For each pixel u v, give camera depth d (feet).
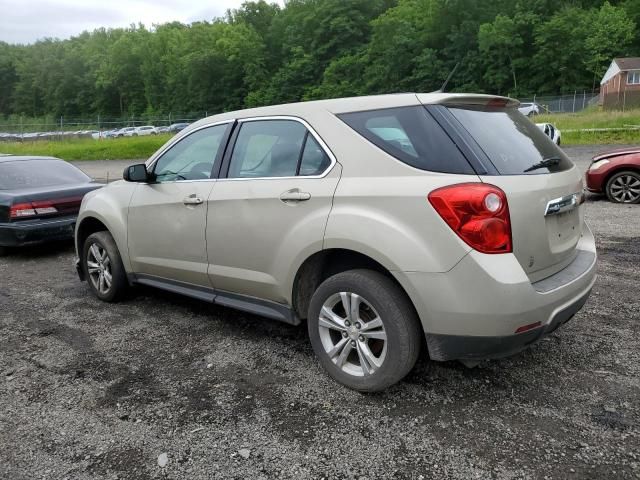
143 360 12.21
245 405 10.11
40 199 22.75
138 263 14.84
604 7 216.13
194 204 12.73
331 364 10.66
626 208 28.66
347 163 10.14
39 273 20.71
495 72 228.84
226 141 12.65
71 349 12.97
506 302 8.61
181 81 316.60
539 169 9.86
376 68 249.14
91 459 8.64
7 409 10.25
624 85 175.32
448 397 10.08
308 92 266.98
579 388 10.22
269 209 11.11
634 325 13.04
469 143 9.20
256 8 347.36
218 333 13.65
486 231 8.61
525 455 8.32
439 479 7.88
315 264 10.97
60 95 367.66
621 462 8.08
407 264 9.06
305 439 8.98
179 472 8.26
